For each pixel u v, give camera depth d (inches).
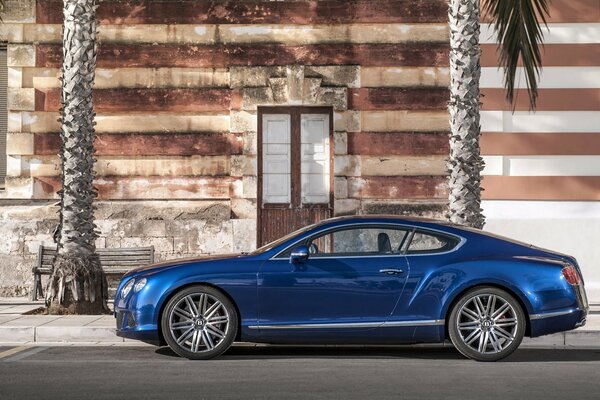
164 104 748.6
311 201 754.2
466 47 581.6
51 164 748.0
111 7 751.1
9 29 747.4
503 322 441.1
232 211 746.8
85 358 444.8
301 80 743.7
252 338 443.2
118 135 749.3
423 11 751.1
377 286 442.3
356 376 385.1
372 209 745.0
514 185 743.1
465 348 438.9
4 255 746.2
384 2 749.9
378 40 749.3
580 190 743.7
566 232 742.5
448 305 441.4
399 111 748.6
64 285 590.2
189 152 748.0
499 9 589.9
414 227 452.8
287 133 754.8
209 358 441.4
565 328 443.5
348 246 451.2
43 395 337.4
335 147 745.0
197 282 443.2
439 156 749.3
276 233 753.0
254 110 746.2
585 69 746.2
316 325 442.0
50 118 749.3
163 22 751.1
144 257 715.4
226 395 337.1
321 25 749.3
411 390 349.1
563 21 746.2
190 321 442.0
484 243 450.9
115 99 748.6
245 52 748.6
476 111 584.7
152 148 748.0
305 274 443.5
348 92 748.0
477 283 441.1
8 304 677.9
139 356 453.4
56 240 608.4
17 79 748.6
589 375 391.5
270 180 755.4
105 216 746.2
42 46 748.6
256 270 444.8
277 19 748.6
